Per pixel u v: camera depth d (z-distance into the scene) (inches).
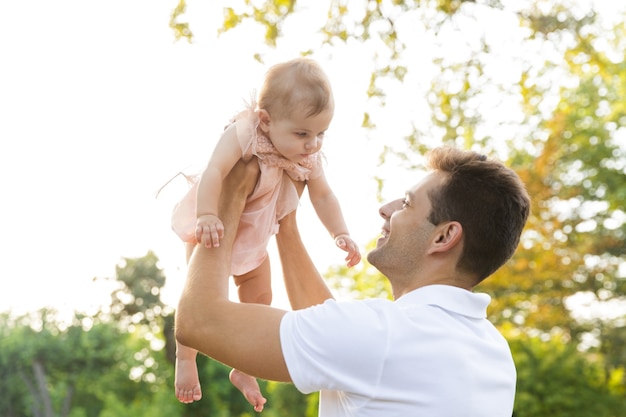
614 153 920.3
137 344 1380.4
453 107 411.2
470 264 106.0
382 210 114.2
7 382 1238.3
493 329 107.5
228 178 111.5
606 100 898.1
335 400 99.4
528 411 733.9
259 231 116.6
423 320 99.0
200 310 101.2
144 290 1428.4
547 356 750.5
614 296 949.8
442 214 105.3
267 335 97.8
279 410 919.0
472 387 97.0
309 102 110.6
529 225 812.0
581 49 401.1
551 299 895.1
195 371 122.7
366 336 95.3
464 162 107.2
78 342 1273.4
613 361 948.0
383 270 110.0
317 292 123.6
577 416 730.2
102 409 1327.5
